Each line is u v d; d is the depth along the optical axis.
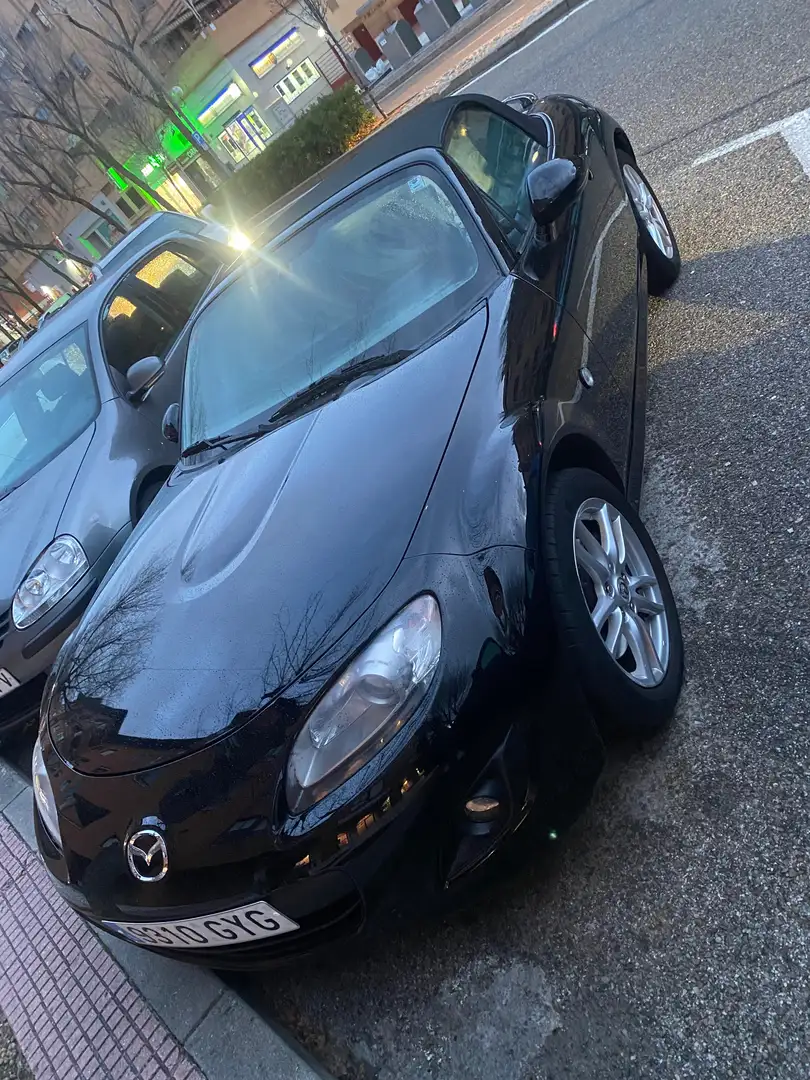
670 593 2.38
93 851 1.91
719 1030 1.63
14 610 3.75
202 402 3.03
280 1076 2.02
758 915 1.74
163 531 2.57
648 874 1.93
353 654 1.73
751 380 3.18
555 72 10.19
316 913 1.74
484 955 2.01
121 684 2.06
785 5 6.73
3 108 16.89
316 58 26.95
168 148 23.78
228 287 3.20
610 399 2.65
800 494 2.59
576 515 2.07
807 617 2.23
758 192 4.42
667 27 8.57
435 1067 1.90
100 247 31.52
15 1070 2.47
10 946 2.95
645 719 2.03
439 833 1.70
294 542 2.04
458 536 1.84
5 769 4.04
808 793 1.87
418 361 2.36
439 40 20.67
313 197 3.15
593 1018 1.78
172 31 26.20
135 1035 2.33
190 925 1.84
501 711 1.73
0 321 28.41
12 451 4.72
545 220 2.53
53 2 17.20
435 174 2.76
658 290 4.10
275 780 1.70
